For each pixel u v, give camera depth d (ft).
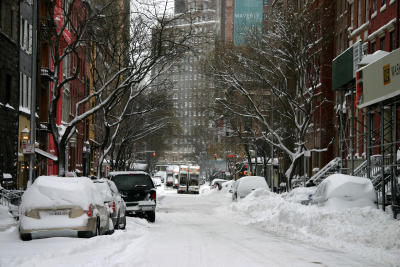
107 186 66.95
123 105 171.73
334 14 168.66
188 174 290.76
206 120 210.18
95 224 53.83
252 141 206.39
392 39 120.26
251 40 153.38
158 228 76.23
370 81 77.25
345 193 70.23
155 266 37.35
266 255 44.83
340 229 58.23
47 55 146.10
